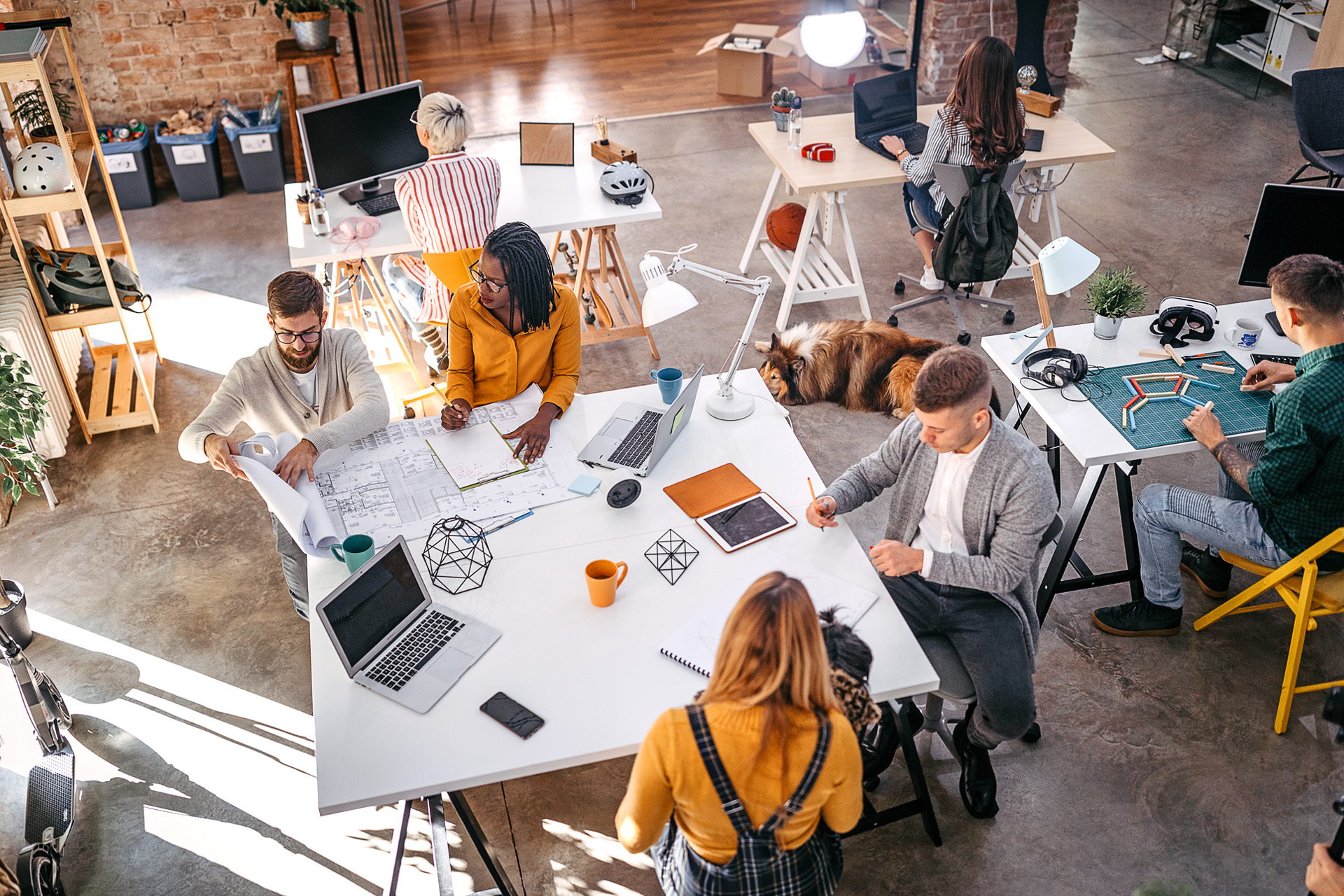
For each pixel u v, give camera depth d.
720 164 6.67
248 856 2.82
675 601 2.49
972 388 2.36
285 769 3.06
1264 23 7.55
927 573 2.54
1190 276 5.29
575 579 2.56
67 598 3.68
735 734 1.67
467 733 2.18
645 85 7.90
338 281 4.77
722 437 3.08
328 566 2.64
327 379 3.03
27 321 4.06
